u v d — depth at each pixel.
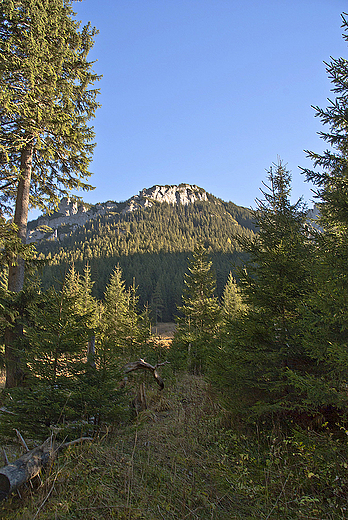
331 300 4.49
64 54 9.98
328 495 3.80
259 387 5.68
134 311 16.53
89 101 11.58
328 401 4.35
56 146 10.55
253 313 6.68
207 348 12.84
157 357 12.91
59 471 3.79
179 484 4.04
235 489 4.05
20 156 10.36
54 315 5.84
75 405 5.34
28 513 3.18
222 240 148.75
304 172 5.69
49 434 4.87
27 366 5.53
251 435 5.63
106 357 5.98
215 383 6.79
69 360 5.70
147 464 4.45
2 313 8.48
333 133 5.64
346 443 4.21
